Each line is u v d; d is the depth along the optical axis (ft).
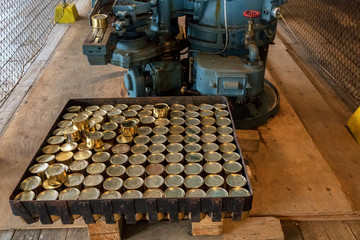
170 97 8.19
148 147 6.84
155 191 5.81
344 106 11.75
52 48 15.55
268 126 9.67
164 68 9.05
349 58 14.64
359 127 9.58
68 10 17.24
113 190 5.80
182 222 7.02
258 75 8.18
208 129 7.40
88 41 7.14
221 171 6.23
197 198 5.42
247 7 8.27
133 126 7.14
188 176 6.09
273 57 13.87
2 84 12.89
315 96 11.59
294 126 9.68
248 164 8.14
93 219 5.69
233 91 8.21
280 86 12.04
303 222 7.21
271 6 8.25
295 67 13.20
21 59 14.67
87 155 6.58
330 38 17.20
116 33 7.88
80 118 7.27
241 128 9.35
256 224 6.87
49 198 5.66
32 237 6.82
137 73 9.01
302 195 7.55
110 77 12.15
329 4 21.22
